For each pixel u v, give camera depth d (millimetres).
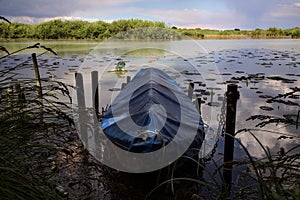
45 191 1295
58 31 35875
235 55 19500
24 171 1444
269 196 1051
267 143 4543
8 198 1075
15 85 1768
